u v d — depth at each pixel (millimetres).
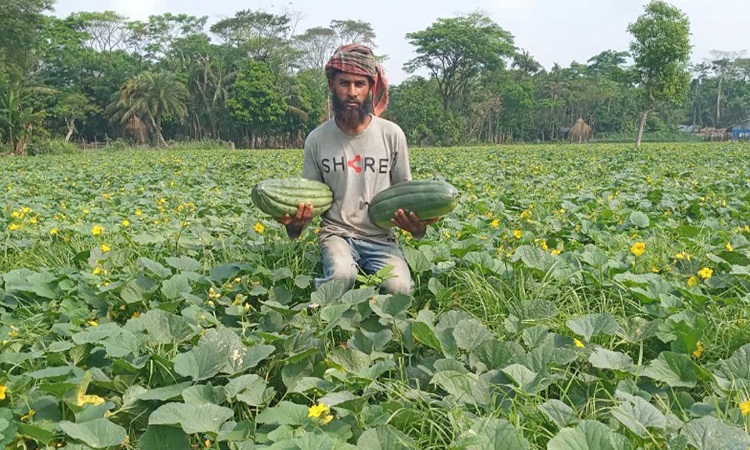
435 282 4285
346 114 4312
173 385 2998
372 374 3004
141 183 13828
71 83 67000
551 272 4422
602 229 6238
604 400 2918
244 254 5125
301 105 67500
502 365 3201
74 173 17500
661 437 2535
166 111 60625
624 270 4531
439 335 3447
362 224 4496
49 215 7973
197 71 67688
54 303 4289
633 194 8984
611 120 93062
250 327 3932
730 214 7363
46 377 2953
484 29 78875
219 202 8930
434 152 33281
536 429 2721
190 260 4758
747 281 4367
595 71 108812
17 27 38781
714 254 4965
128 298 4188
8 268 5496
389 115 72750
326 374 2998
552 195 9211
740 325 3781
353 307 3830
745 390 2873
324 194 4383
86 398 2908
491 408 2828
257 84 63875
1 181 14656
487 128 84625
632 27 36125
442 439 2682
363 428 2709
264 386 3008
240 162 20875
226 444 2742
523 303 3875
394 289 4168
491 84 80875
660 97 36844
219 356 3100
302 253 5098
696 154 23516
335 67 4254
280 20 71562
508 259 4727
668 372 3062
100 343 3295
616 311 4168
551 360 3094
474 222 6305
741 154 23328
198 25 78688
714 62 116062
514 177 13344
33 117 39781
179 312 4246
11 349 3674
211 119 67875
